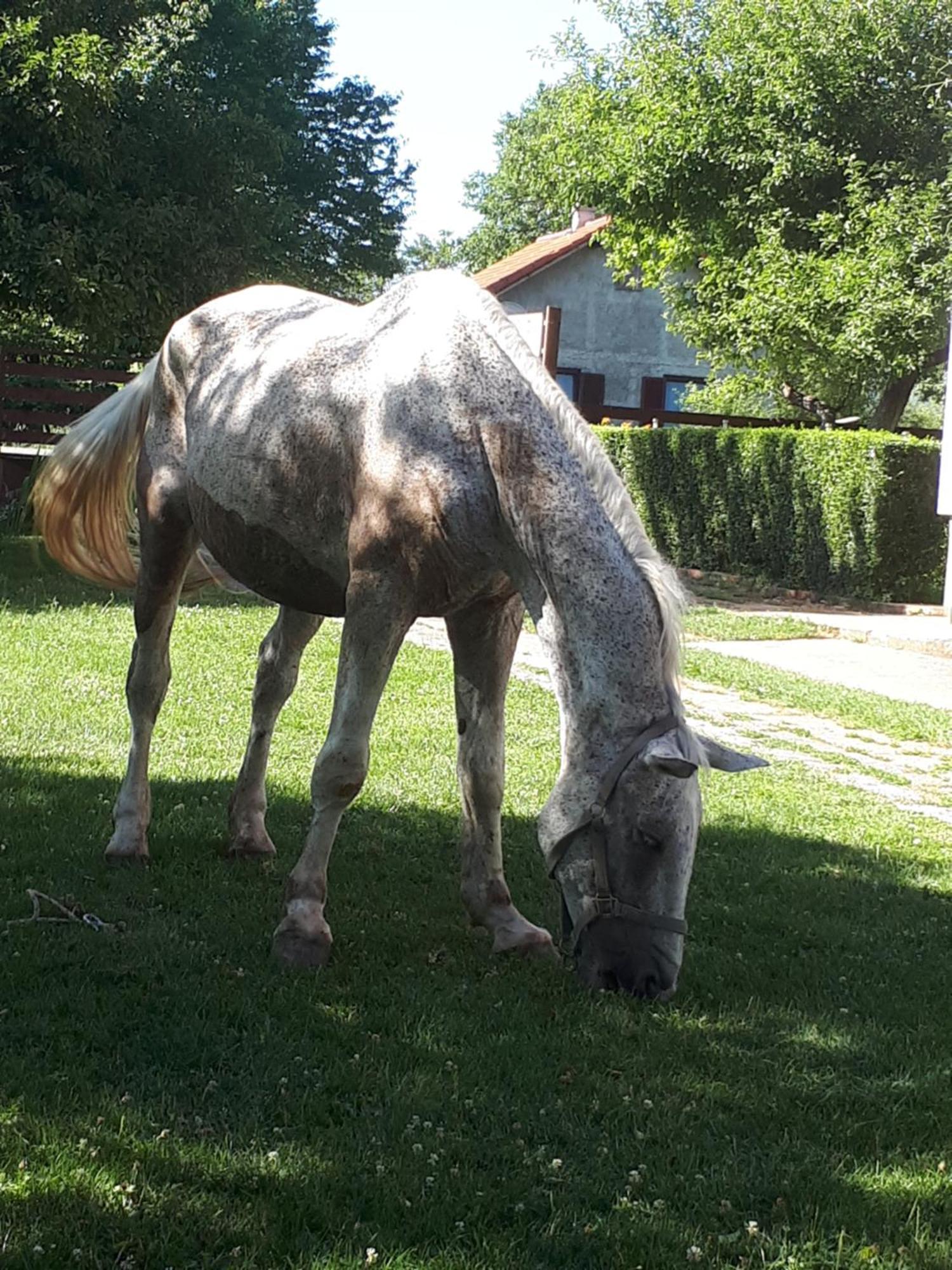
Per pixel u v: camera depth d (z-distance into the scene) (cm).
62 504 627
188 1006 420
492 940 499
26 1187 312
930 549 1772
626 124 2425
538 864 611
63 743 762
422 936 502
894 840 695
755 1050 418
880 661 1332
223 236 2009
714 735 940
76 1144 331
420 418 443
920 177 2181
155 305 1880
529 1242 305
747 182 2323
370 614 451
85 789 671
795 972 488
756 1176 338
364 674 455
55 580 1429
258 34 3650
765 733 963
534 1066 393
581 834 404
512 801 715
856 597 1778
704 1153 349
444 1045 404
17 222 1700
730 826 703
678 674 407
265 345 520
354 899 539
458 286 471
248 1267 288
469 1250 301
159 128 1945
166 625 584
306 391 486
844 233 2191
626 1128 360
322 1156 335
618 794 397
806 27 2239
